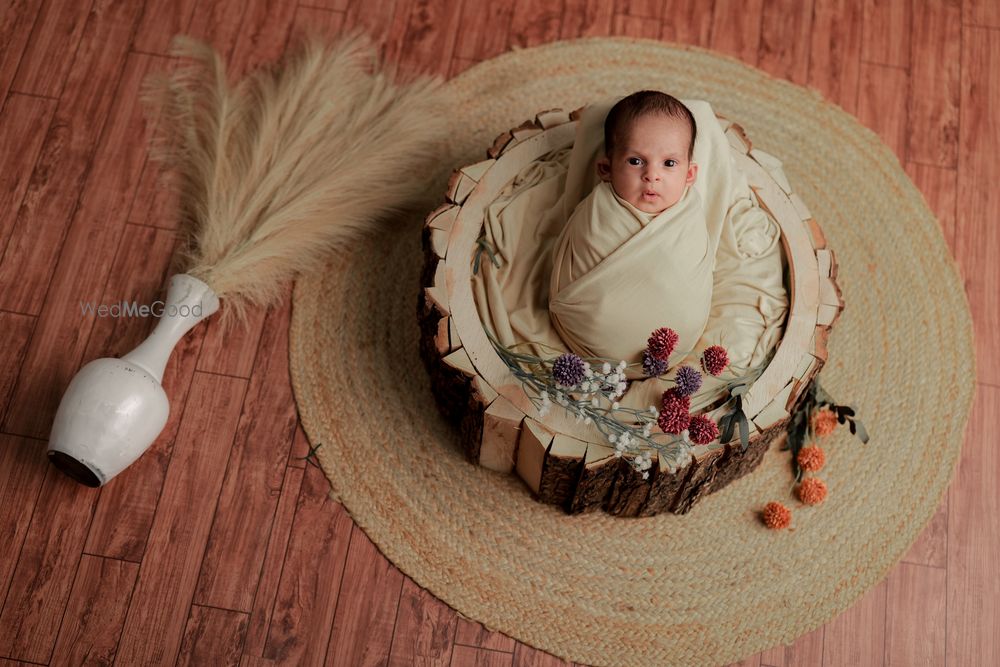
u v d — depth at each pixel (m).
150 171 2.12
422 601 1.82
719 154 1.77
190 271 1.90
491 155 1.81
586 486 1.69
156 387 1.80
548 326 1.74
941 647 1.83
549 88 2.22
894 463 1.94
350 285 2.03
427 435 1.92
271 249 1.92
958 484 1.95
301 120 2.02
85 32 2.24
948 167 2.21
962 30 2.36
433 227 1.74
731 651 1.79
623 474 1.65
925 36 2.34
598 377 1.57
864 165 2.20
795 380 1.67
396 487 1.88
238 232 1.93
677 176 1.64
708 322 1.72
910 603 1.86
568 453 1.60
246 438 1.92
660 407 1.65
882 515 1.90
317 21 2.28
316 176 1.96
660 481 1.66
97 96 2.19
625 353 1.67
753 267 1.75
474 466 1.90
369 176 1.98
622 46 2.27
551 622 1.80
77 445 1.73
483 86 2.21
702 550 1.86
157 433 1.81
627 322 1.64
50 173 2.11
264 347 1.99
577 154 1.76
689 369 1.59
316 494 1.88
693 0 2.35
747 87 2.26
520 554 1.84
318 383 1.95
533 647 1.79
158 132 2.16
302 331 1.99
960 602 1.86
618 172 1.65
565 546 1.85
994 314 2.09
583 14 2.31
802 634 1.82
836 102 2.27
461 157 2.15
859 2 2.35
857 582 1.86
